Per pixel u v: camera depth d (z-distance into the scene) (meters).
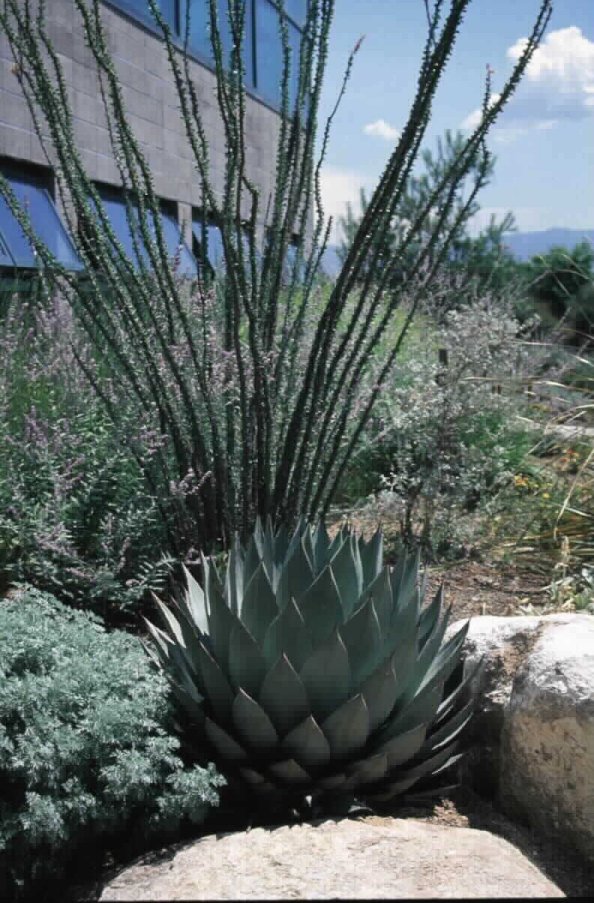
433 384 6.80
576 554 5.99
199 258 5.12
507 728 3.44
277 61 18.47
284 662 3.14
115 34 12.60
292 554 3.59
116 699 3.15
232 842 2.86
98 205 4.82
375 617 3.31
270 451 4.91
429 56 4.23
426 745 3.43
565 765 3.24
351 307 8.38
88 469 5.22
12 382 5.75
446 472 6.44
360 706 3.12
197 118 4.64
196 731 3.41
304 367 5.60
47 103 4.66
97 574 4.65
